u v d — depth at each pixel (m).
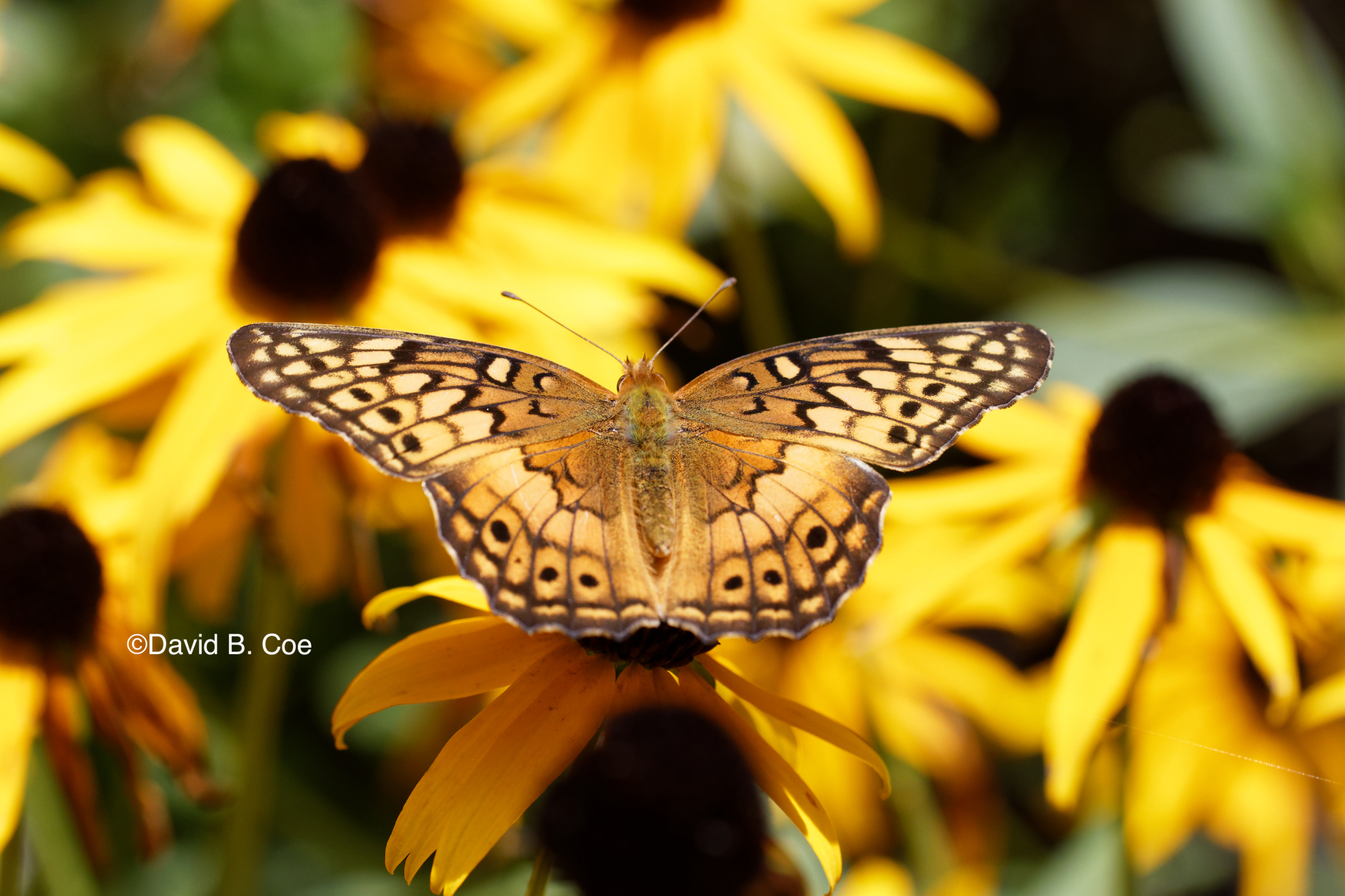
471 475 0.43
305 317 0.47
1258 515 0.46
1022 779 0.52
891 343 0.44
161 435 0.46
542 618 0.42
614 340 0.48
